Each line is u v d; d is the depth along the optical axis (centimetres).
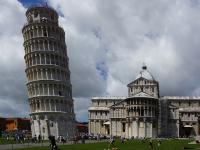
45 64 14938
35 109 14788
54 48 15425
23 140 10988
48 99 14675
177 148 8369
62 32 16112
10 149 7106
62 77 15400
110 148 7856
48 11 15938
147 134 18425
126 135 18912
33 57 15125
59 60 15438
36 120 14612
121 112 19775
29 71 15212
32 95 14975
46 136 14350
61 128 14712
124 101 19788
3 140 11119
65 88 15375
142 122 18500
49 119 14538
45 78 14862
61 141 11525
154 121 18688
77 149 7506
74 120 15888
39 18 15725
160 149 7988
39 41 15212
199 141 11569
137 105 18600
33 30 15400
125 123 19475
